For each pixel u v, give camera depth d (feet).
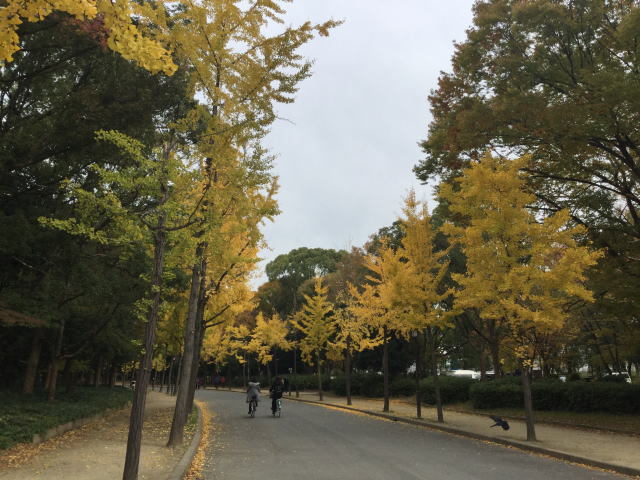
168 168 23.80
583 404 57.52
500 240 43.42
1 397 54.39
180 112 42.91
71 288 55.42
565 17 46.24
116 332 75.51
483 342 90.38
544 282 40.04
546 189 56.24
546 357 76.07
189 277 54.49
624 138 46.06
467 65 52.01
